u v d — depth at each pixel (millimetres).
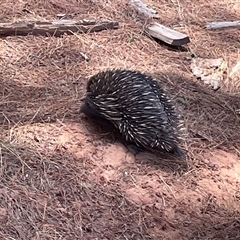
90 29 3812
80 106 3256
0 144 2957
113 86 3098
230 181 3086
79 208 2818
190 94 3518
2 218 2717
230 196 3023
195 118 3367
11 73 3412
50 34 3727
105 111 3094
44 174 2895
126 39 3828
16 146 2971
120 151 3078
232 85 3641
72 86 3400
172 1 4320
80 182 2902
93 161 3006
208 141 3248
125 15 4031
